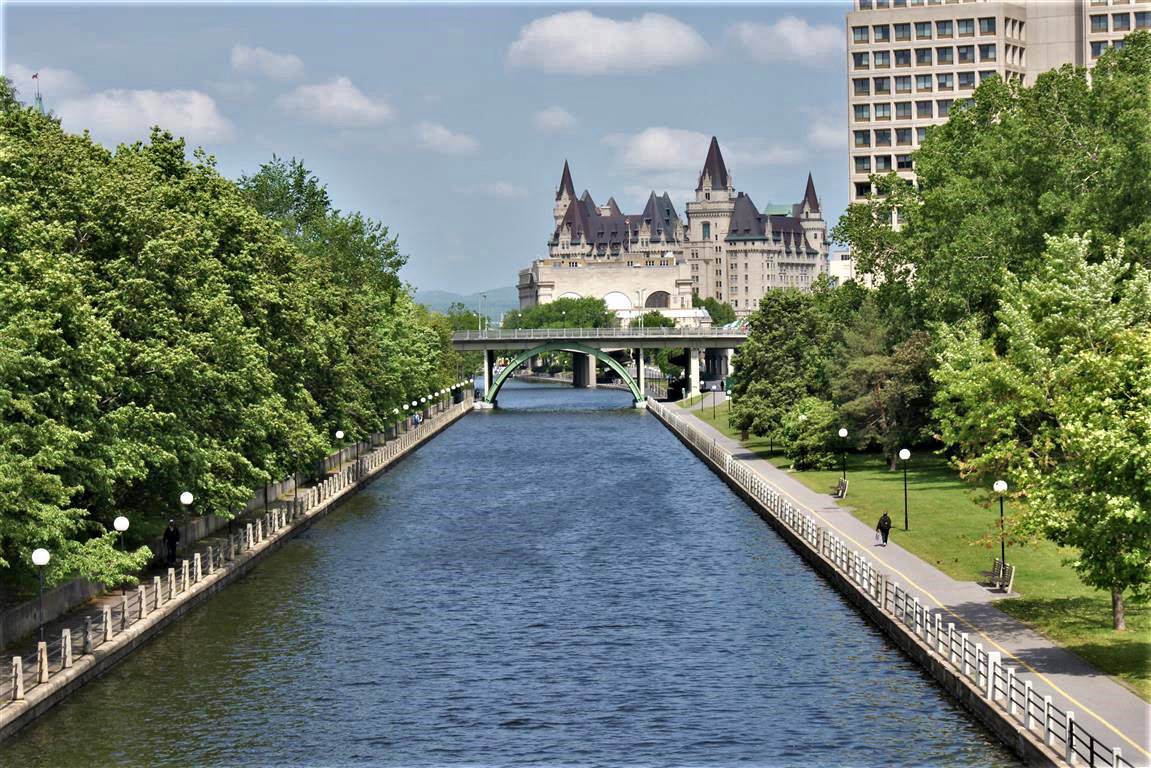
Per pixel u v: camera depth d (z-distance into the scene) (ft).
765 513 319.68
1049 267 207.51
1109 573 151.84
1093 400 158.10
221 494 237.66
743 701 172.96
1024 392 194.90
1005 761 145.18
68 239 214.28
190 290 234.79
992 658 153.17
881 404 366.02
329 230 516.73
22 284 178.50
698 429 586.04
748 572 257.75
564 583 249.75
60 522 167.12
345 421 383.24
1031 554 233.14
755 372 473.26
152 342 212.02
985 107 384.68
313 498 339.57
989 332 319.27
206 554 250.37
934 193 334.44
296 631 210.18
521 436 617.21
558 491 394.93
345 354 379.96
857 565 224.12
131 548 234.58
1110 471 149.59
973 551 238.07
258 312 273.33
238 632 208.44
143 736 159.33
